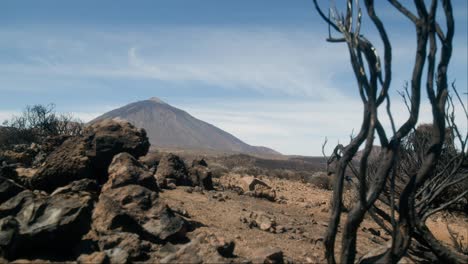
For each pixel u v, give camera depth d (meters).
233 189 15.09
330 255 5.91
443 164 11.88
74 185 9.38
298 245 8.20
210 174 14.21
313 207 14.12
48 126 25.66
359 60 5.51
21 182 9.99
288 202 14.54
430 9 5.57
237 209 10.72
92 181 9.55
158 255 6.78
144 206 7.66
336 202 5.80
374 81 5.43
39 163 13.20
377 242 9.60
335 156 6.46
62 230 6.72
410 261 6.71
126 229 7.43
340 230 10.22
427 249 7.93
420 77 5.64
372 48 5.51
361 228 10.87
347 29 5.65
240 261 6.50
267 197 14.30
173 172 13.53
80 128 25.23
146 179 8.85
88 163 10.34
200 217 9.45
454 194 15.45
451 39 5.74
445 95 5.80
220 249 6.66
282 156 163.25
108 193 7.82
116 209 7.47
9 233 6.55
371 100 5.45
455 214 15.29
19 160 14.17
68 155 10.28
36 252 6.70
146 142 11.78
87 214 7.24
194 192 12.65
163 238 7.30
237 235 8.21
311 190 19.84
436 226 13.65
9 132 24.31
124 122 11.89
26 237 6.52
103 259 6.20
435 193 7.04
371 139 5.42
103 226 7.32
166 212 7.64
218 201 11.60
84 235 7.29
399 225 5.92
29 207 6.97
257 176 25.52
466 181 15.02
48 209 6.98
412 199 5.86
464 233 12.95
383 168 5.70
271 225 9.25
